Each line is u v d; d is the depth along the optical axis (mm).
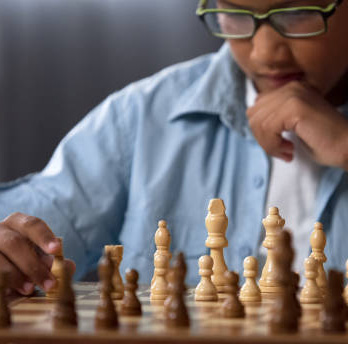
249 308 1483
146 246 2738
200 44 3934
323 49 2365
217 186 2760
